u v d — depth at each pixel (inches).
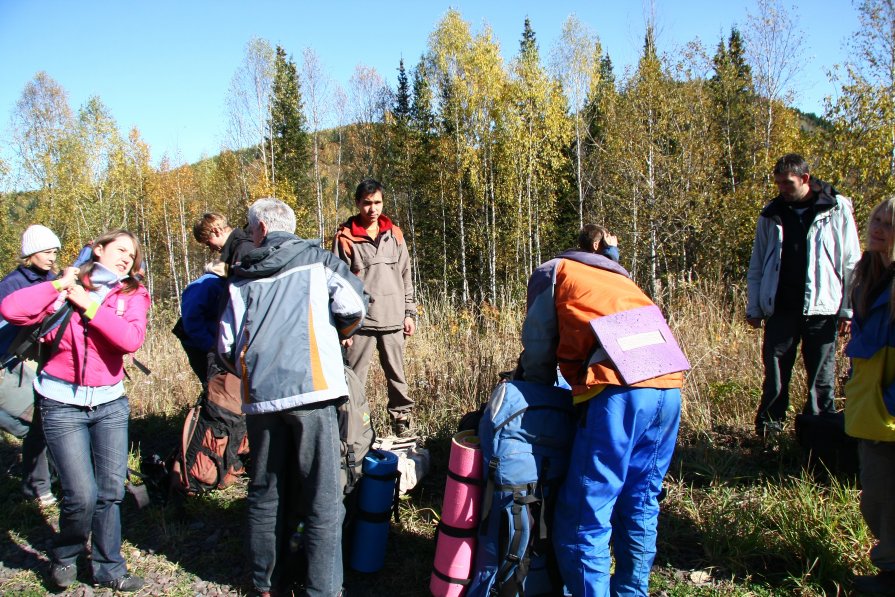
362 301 120.4
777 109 960.9
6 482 178.2
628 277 112.2
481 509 106.7
